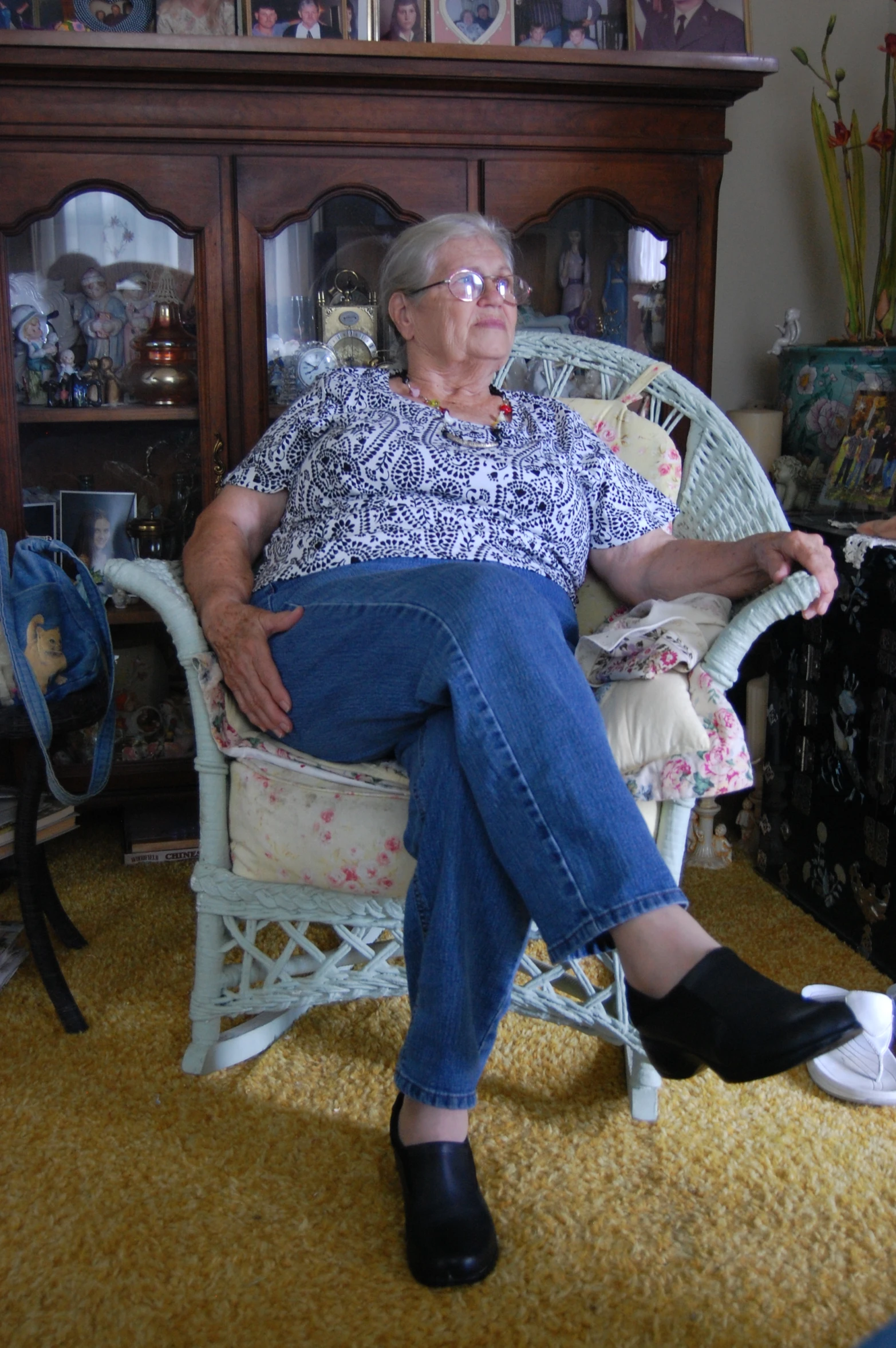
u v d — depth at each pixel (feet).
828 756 5.98
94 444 6.58
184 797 7.06
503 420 5.05
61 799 5.06
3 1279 3.60
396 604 3.85
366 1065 4.79
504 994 3.63
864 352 6.57
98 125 6.05
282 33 6.35
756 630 4.00
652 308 6.80
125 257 6.34
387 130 6.26
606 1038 4.42
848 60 8.05
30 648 4.85
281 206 6.31
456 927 3.53
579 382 6.31
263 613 4.28
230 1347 3.34
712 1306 3.50
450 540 4.59
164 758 6.97
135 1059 4.81
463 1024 3.59
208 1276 3.62
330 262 6.48
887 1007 4.63
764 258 8.26
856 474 6.37
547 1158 4.17
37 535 6.59
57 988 5.00
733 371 8.43
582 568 5.01
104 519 6.68
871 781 5.58
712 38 6.66
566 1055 4.83
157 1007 5.22
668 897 3.26
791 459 6.84
